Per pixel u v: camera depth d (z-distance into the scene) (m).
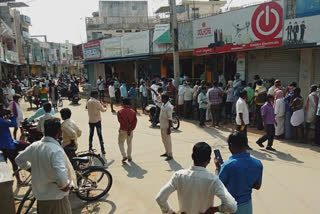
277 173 5.86
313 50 9.55
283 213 4.36
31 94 17.22
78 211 4.63
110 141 9.02
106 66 25.06
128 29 39.75
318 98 7.92
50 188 3.18
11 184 3.59
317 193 4.96
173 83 14.15
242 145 2.83
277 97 8.66
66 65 70.75
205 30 12.82
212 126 10.73
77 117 13.75
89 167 4.99
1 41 29.67
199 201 2.43
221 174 2.79
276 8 9.59
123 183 5.66
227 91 11.02
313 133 9.09
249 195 2.82
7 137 5.51
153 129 10.66
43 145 3.17
